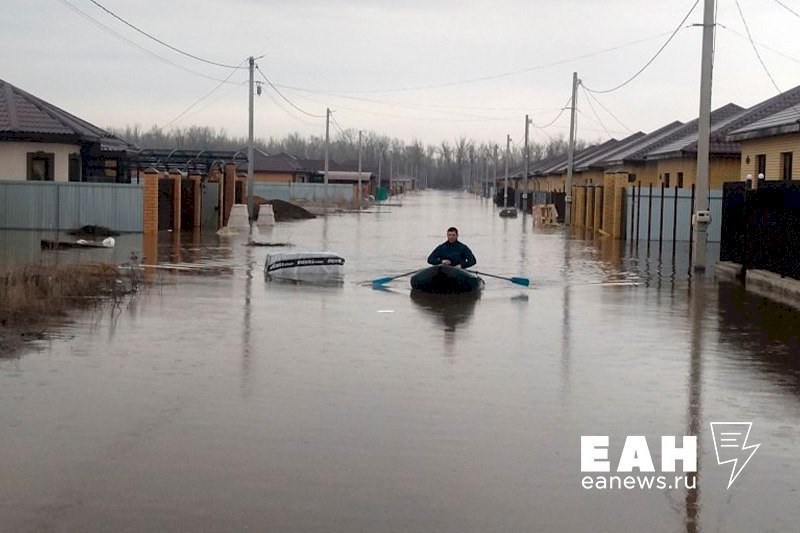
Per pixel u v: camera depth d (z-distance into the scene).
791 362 10.77
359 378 9.48
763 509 6.04
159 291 16.09
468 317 13.95
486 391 9.04
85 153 35.88
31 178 32.19
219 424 7.69
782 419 8.23
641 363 10.62
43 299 13.79
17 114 32.19
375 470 6.60
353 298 15.84
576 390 9.18
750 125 30.62
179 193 33.81
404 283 18.36
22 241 26.91
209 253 24.67
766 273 19.36
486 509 5.91
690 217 35.19
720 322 13.91
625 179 36.00
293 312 13.96
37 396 8.48
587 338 12.27
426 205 83.94
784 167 28.48
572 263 24.77
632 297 16.97
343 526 5.57
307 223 44.69
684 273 22.08
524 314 14.42
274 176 81.94
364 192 85.75
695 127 47.72
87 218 31.42
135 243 27.66
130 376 9.36
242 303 14.81
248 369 9.81
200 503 5.89
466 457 6.95
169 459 6.75
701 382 9.66
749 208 20.58
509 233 39.06
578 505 6.03
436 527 5.59
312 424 7.73
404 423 7.83
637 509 5.99
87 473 6.43
